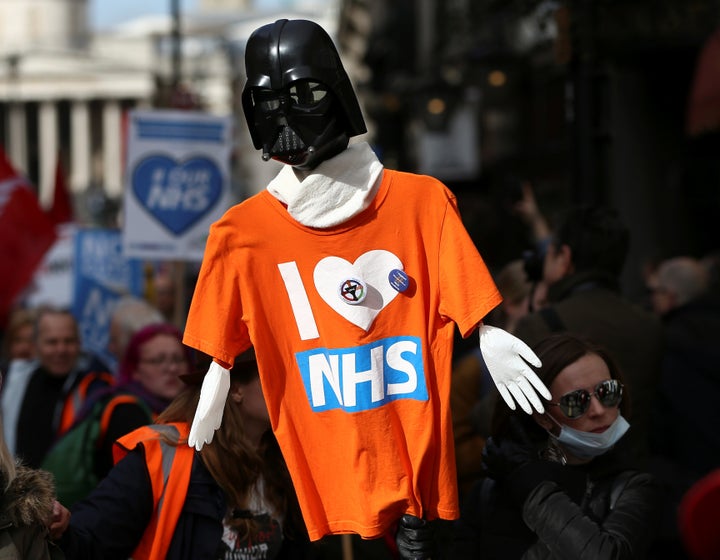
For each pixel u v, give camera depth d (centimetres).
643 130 1752
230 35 8925
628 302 675
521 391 422
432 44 2919
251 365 505
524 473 459
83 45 12256
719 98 1090
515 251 1183
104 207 4359
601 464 476
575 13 988
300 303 448
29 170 11681
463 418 706
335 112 433
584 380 466
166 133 1136
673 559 801
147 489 495
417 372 444
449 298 440
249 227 448
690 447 823
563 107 2119
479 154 2616
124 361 774
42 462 759
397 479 442
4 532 422
